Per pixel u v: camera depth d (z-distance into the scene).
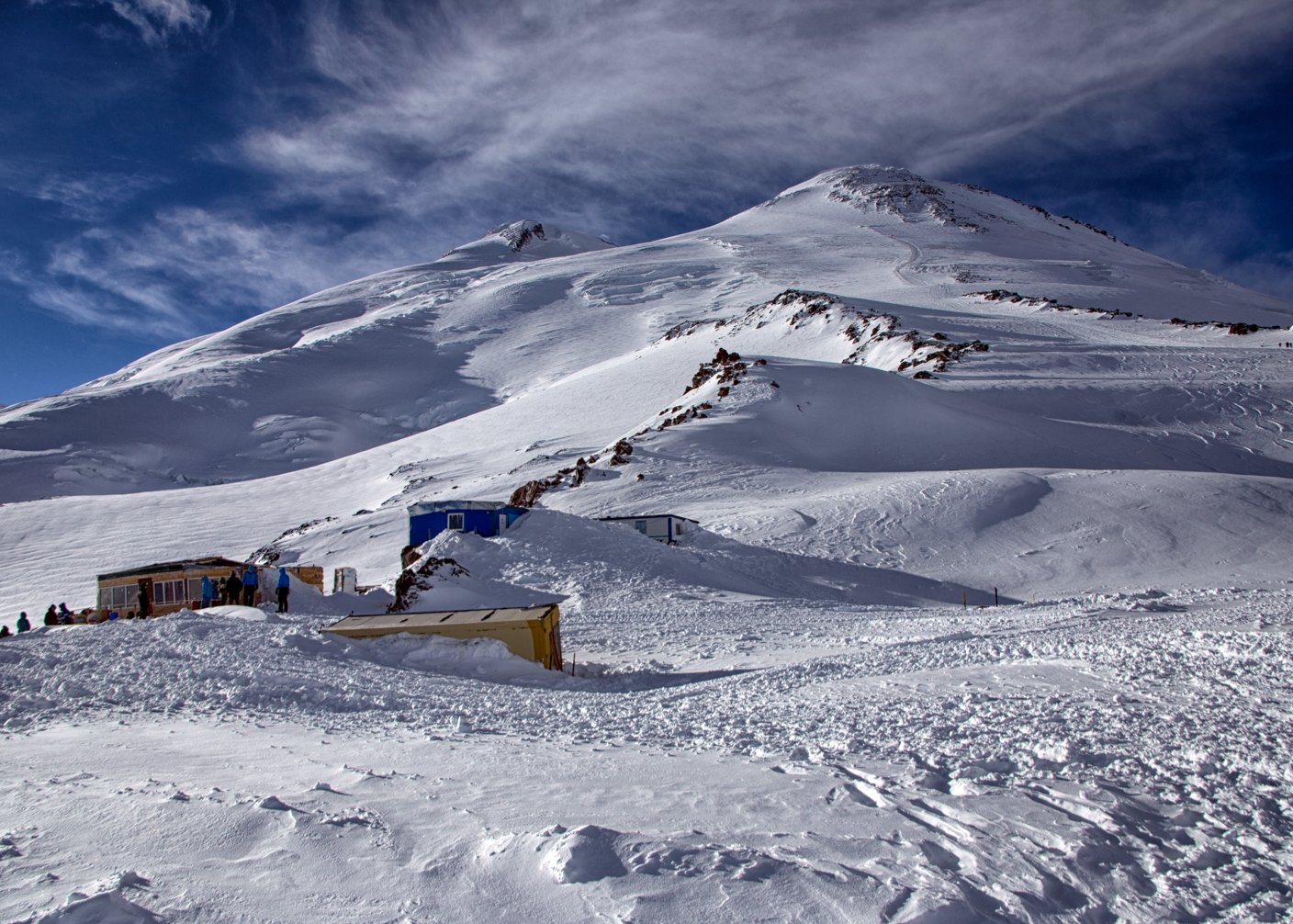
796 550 38.84
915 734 7.84
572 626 24.19
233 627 17.78
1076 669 10.98
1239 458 53.41
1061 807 5.71
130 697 11.30
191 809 5.24
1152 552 34.72
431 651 16.56
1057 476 44.94
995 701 9.20
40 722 9.81
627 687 15.26
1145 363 75.25
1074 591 31.77
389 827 5.02
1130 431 58.59
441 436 97.88
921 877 4.33
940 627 19.56
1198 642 12.08
